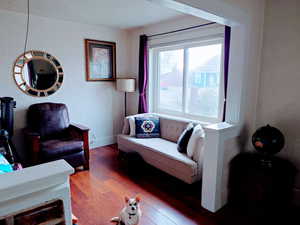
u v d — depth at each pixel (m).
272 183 1.89
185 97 3.54
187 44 3.39
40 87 3.39
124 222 1.82
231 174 2.25
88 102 3.95
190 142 2.54
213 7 1.70
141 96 4.02
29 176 0.78
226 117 2.28
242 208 2.20
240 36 2.06
